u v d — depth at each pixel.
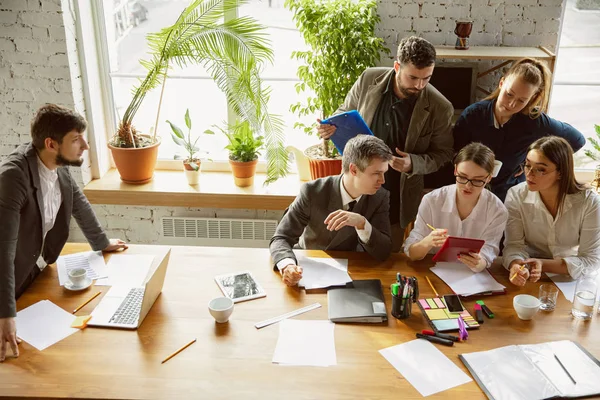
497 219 2.40
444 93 3.25
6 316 1.88
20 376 1.74
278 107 3.64
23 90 3.29
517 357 1.83
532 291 2.22
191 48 3.22
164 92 3.66
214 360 1.81
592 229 2.31
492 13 3.26
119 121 3.71
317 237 2.53
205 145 3.79
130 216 3.67
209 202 3.49
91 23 3.40
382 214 2.47
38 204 2.14
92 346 1.87
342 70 3.12
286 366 1.79
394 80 2.77
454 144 2.89
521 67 2.53
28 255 2.17
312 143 3.72
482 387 1.70
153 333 1.93
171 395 1.66
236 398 1.66
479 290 2.19
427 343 1.91
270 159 3.37
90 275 2.27
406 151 2.84
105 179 3.62
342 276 2.27
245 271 2.31
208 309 2.03
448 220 2.46
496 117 2.73
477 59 3.23
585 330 1.99
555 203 2.35
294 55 3.28
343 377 1.75
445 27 3.31
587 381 1.73
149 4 3.48
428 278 2.29
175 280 2.25
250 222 3.59
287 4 3.15
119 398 1.65
